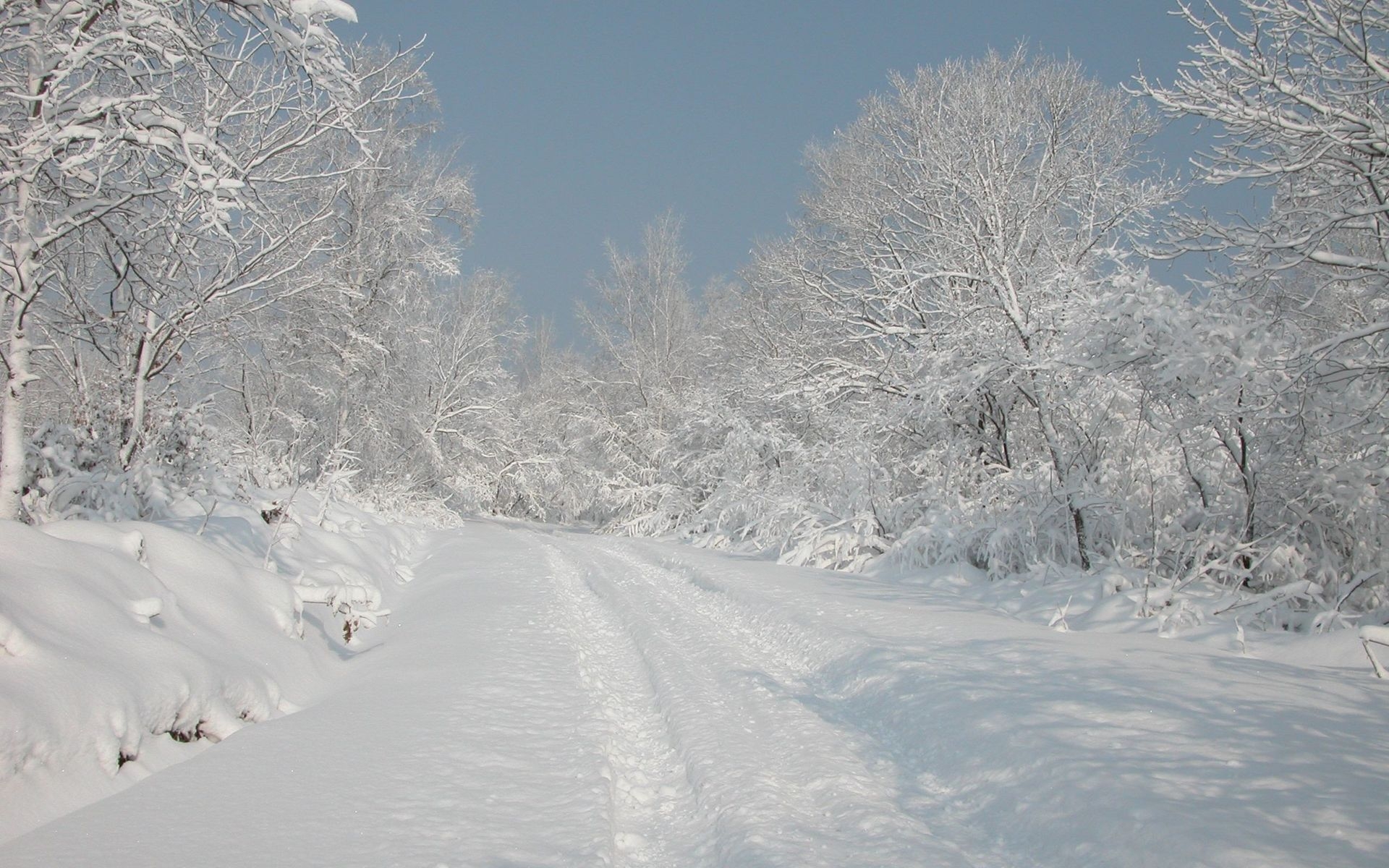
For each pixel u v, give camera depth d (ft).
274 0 19.69
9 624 15.16
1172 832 12.80
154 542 23.45
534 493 123.85
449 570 48.16
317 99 25.48
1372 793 13.85
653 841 15.40
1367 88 28.48
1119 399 39.17
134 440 31.73
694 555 57.36
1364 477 29.63
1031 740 17.10
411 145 73.31
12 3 19.66
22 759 13.75
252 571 26.20
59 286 29.37
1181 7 29.45
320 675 24.50
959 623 29.32
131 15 19.93
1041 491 41.70
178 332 32.40
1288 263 28.55
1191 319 30.89
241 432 64.28
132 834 13.15
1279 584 32.12
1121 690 19.70
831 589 39.60
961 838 14.67
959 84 63.82
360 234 67.67
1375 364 27.71
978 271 49.39
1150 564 38.09
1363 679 20.81
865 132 81.00
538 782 16.42
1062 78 65.31
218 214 20.39
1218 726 17.10
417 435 93.61
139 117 20.24
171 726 17.44
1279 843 12.27
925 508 51.37
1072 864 13.25
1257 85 29.60
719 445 94.38
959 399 47.57
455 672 24.54
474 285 107.65
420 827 14.06
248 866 12.25
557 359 162.71
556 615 35.12
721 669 26.37
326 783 15.72
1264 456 32.81
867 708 22.16
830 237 84.33
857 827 14.87
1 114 21.61
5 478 21.11
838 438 61.67
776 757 18.67
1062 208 61.67
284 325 64.54
